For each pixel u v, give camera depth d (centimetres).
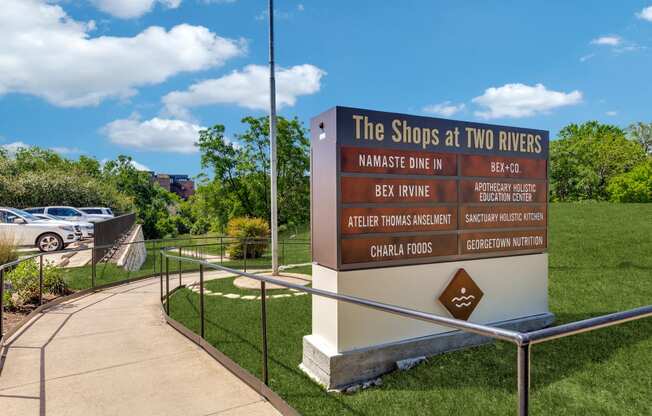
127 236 2248
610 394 395
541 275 628
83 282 1083
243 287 994
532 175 628
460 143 563
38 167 3997
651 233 1377
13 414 357
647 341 516
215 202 3994
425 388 423
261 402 383
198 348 542
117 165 7281
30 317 711
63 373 454
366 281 484
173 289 1020
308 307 770
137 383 426
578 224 1673
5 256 977
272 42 1178
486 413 364
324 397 409
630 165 5141
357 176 485
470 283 559
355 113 486
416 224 523
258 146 3772
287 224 4000
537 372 448
